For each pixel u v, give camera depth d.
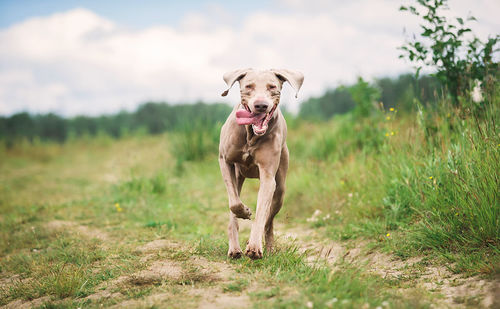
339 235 5.03
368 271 3.67
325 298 2.74
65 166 15.20
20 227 6.09
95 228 5.89
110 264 4.12
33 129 24.23
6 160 16.45
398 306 2.62
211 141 11.23
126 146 17.33
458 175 4.03
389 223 4.87
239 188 4.50
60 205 7.45
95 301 3.16
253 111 3.51
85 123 26.30
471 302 2.78
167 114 23.42
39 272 4.14
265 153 3.79
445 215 4.19
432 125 5.51
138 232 5.48
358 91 8.20
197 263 3.85
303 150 9.93
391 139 5.91
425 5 5.48
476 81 5.22
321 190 6.68
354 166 6.60
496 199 3.66
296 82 3.83
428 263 3.73
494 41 5.21
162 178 8.52
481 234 3.68
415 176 4.95
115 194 8.10
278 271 3.32
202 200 7.59
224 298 2.94
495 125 4.33
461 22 5.36
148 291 3.20
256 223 3.63
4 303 3.47
